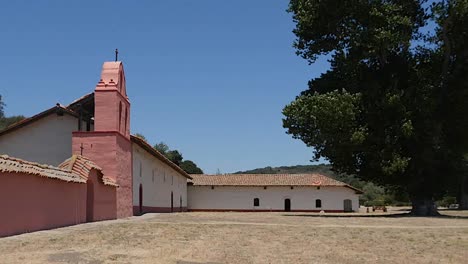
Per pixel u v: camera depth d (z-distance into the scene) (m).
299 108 34.94
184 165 98.31
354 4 34.41
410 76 36.81
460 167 37.97
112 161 30.47
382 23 34.50
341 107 32.88
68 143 34.50
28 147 34.62
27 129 34.81
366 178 38.12
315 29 36.78
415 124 35.12
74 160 24.83
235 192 73.06
